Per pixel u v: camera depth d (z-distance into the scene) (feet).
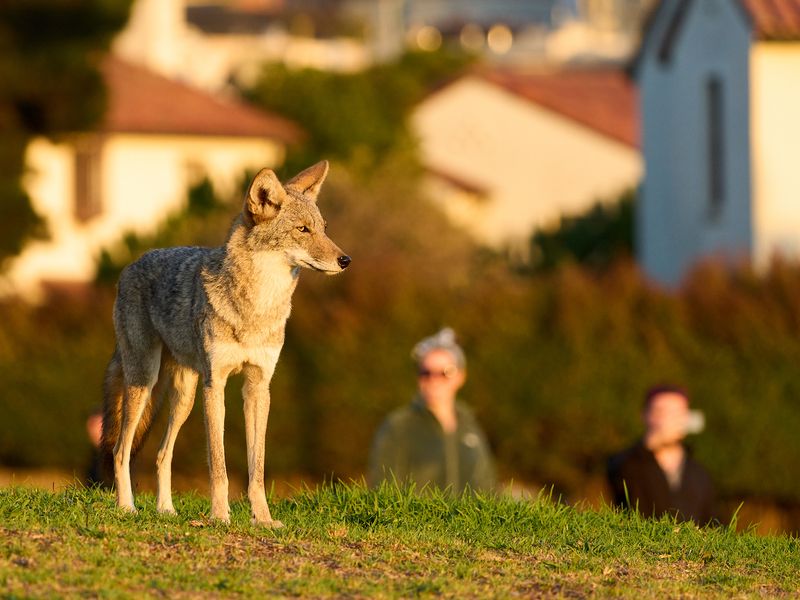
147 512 62.95
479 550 61.62
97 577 51.75
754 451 133.59
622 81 433.89
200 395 112.57
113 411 68.03
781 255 139.03
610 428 136.36
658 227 227.20
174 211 186.50
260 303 62.90
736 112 192.34
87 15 201.46
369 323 141.49
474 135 376.89
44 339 155.12
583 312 137.90
